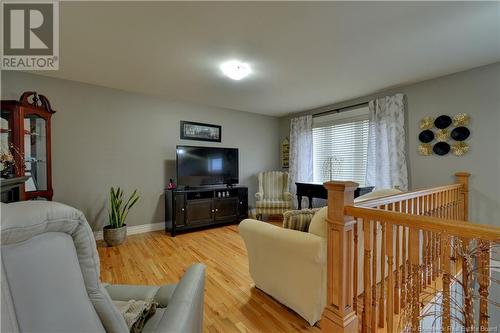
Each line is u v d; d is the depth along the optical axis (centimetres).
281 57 252
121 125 362
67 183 321
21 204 49
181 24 194
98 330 57
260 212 454
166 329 74
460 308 107
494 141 268
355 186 142
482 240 97
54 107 311
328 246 147
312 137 475
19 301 45
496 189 267
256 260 206
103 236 329
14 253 44
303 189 433
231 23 193
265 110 489
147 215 389
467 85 286
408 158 336
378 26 198
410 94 334
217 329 162
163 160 402
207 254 293
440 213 237
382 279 149
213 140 459
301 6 173
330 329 144
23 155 247
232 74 282
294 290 174
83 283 54
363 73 294
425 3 170
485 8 176
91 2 167
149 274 241
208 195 410
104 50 237
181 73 294
